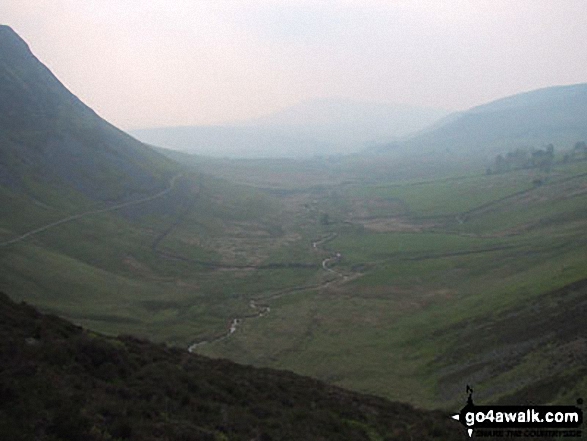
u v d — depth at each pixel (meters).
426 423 33.78
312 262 155.88
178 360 34.50
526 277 103.56
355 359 80.25
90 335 33.19
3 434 17.66
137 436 20.27
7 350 24.66
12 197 155.88
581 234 133.62
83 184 197.00
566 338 59.03
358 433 29.34
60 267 118.25
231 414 26.16
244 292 127.50
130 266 140.50
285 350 87.12
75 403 21.34
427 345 80.31
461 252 149.00
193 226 197.88
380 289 124.12
